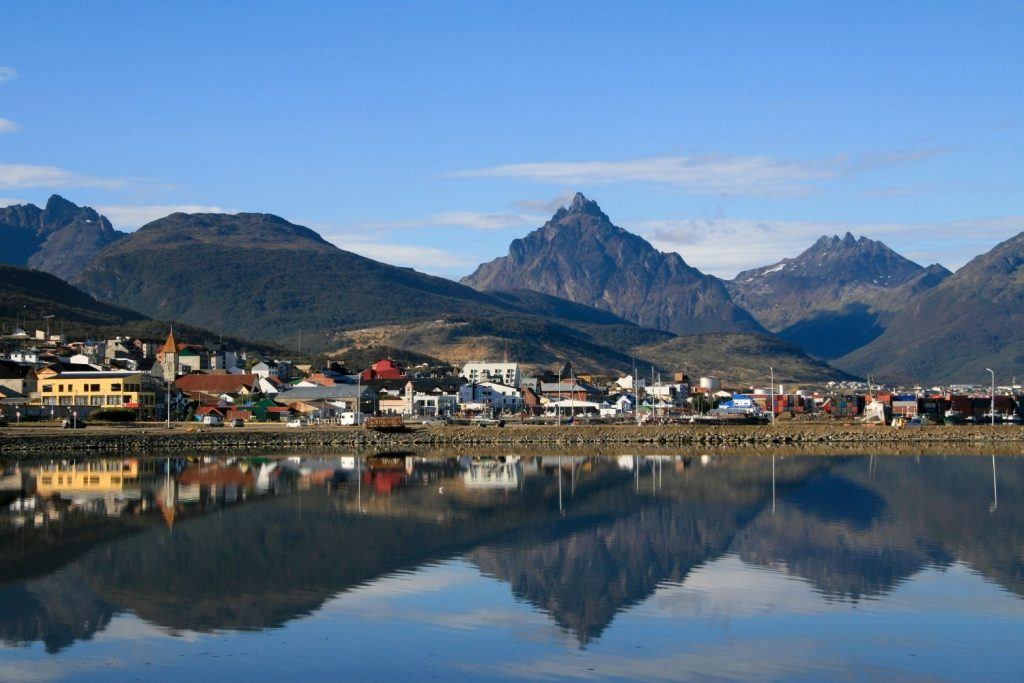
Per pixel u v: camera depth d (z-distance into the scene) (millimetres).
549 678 51875
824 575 72562
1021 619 61219
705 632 59094
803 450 192875
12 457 169625
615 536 88062
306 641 57656
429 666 53594
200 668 53562
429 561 77625
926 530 91062
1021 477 135875
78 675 52656
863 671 52844
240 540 86375
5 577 72750
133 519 97438
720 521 96250
